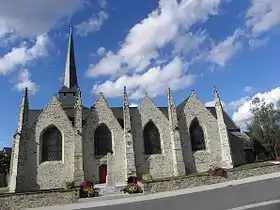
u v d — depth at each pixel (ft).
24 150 106.52
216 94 133.08
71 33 160.76
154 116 123.54
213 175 89.20
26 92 115.24
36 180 105.81
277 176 87.04
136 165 115.44
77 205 67.56
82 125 114.83
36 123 111.45
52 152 110.93
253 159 144.56
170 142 121.70
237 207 50.39
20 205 67.87
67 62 155.22
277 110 144.15
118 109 137.90
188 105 128.98
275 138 139.13
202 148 125.80
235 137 138.31
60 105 115.85
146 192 80.02
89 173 110.63
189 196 66.59
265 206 49.98
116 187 94.58
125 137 114.73
